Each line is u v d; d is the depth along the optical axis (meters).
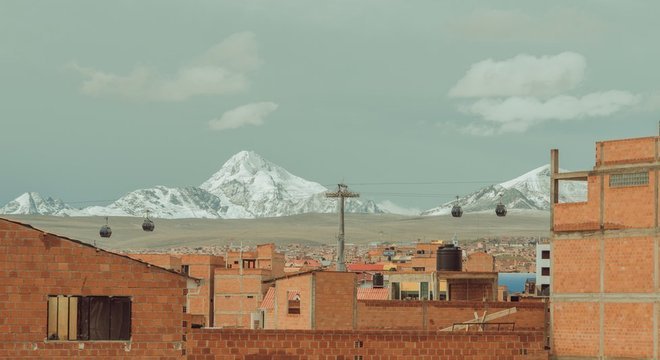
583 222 72.94
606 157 72.38
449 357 59.97
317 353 57.59
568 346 72.94
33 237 52.22
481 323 78.94
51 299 52.41
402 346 59.16
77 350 52.31
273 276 167.62
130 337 52.94
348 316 82.25
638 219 70.62
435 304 82.94
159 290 53.25
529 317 82.19
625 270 70.88
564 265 73.56
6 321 51.81
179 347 53.31
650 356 69.50
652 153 70.38
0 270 51.94
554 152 75.19
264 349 56.84
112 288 52.84
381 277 124.12
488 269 164.50
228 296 154.75
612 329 71.19
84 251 52.66
